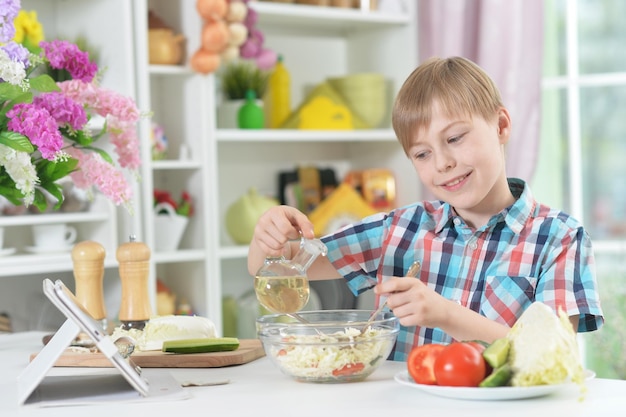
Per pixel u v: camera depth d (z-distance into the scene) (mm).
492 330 1421
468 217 1796
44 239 3055
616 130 3771
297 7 3611
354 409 1182
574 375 1187
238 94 3652
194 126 3428
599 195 3812
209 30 3268
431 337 1777
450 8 3676
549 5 3834
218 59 3332
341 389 1321
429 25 3854
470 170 1641
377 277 1891
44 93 1837
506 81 3580
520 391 1185
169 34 3346
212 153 3412
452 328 1412
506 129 1741
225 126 3635
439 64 1701
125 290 1810
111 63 3203
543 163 3869
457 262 1788
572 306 1605
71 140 1912
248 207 3627
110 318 3250
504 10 3576
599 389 1275
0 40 1736
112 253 3133
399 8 3873
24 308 3305
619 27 3746
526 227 1732
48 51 1874
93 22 3268
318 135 3670
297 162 4023
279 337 1380
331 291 3588
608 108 3781
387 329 1403
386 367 1521
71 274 3395
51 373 1525
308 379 1371
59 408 1245
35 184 1826
